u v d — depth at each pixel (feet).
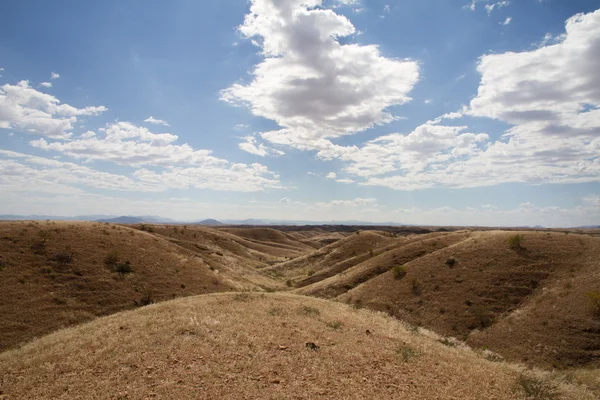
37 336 91.81
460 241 201.87
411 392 35.32
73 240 147.64
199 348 46.44
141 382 36.86
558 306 109.29
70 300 111.55
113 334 55.26
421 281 154.81
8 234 135.44
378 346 50.60
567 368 85.46
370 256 262.06
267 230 649.61
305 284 246.88
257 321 60.59
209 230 431.43
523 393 37.14
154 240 189.98
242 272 242.78
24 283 111.04
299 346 48.03
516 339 101.96
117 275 133.49
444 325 121.90
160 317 64.85
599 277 117.08
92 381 37.83
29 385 38.19
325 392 34.50
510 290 129.90
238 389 34.73
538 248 153.48
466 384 38.40
